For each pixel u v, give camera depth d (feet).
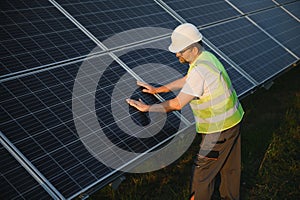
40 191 10.64
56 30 14.55
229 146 13.57
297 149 18.48
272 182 16.62
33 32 14.02
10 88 12.16
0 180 10.50
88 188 11.10
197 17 19.84
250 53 19.63
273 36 22.26
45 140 11.55
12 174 10.67
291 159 17.80
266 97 22.39
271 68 19.39
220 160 13.65
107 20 16.29
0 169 10.65
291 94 23.08
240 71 17.90
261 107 21.45
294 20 26.27
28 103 12.08
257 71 18.62
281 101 22.31
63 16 15.25
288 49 21.81
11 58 12.91
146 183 15.89
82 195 11.07
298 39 23.49
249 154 17.78
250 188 16.28
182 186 16.06
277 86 23.70
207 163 13.57
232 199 14.79
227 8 22.31
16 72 12.62
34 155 11.18
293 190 16.29
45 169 11.05
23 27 13.99
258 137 18.74
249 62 18.93
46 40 14.02
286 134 19.38
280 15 25.79
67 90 12.89
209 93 12.89
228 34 20.01
